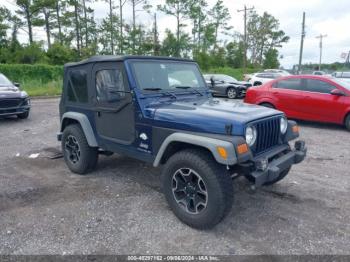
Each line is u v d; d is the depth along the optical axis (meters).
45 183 4.54
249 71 46.78
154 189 4.32
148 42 42.62
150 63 4.02
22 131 8.19
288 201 3.96
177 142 3.36
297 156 3.68
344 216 3.58
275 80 9.28
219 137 3.01
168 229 3.30
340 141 7.12
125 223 3.42
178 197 3.44
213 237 3.16
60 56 38.38
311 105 8.50
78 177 4.78
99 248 2.97
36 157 5.82
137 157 3.89
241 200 3.97
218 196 3.03
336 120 8.27
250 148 3.16
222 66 50.56
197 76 4.60
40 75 25.39
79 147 4.71
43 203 3.89
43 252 2.91
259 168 3.11
